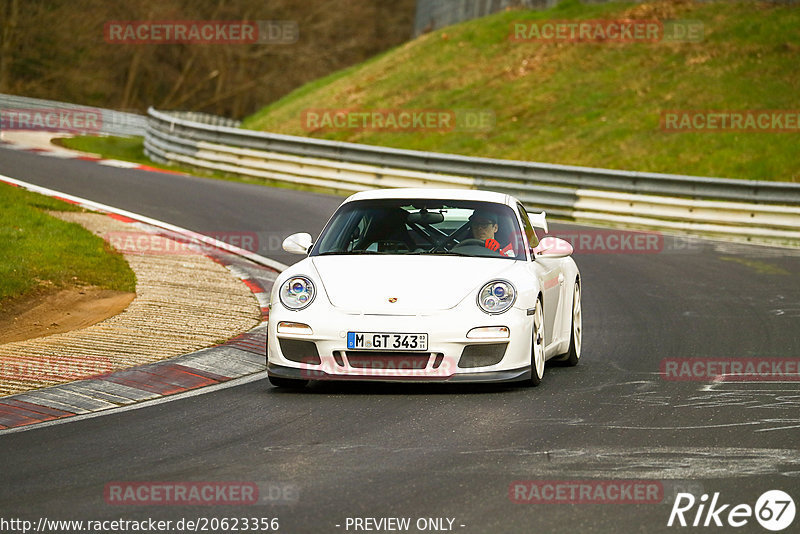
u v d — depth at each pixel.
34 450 20.16
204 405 24.31
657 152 84.19
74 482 17.84
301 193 75.25
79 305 36.31
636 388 26.33
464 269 26.48
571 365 30.20
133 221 56.81
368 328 24.94
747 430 21.58
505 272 26.44
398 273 26.20
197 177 81.25
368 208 29.48
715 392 25.77
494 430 21.53
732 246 60.25
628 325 36.94
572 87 102.50
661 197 67.56
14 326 33.34
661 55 103.88
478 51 120.38
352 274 26.28
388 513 15.92
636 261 53.69
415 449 19.95
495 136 95.94
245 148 87.44
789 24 102.44
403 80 117.75
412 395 25.39
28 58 192.00
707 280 47.75
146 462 19.19
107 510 16.19
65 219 52.97
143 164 89.06
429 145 97.06
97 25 196.12
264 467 18.72
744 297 43.00
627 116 92.81
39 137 107.88
